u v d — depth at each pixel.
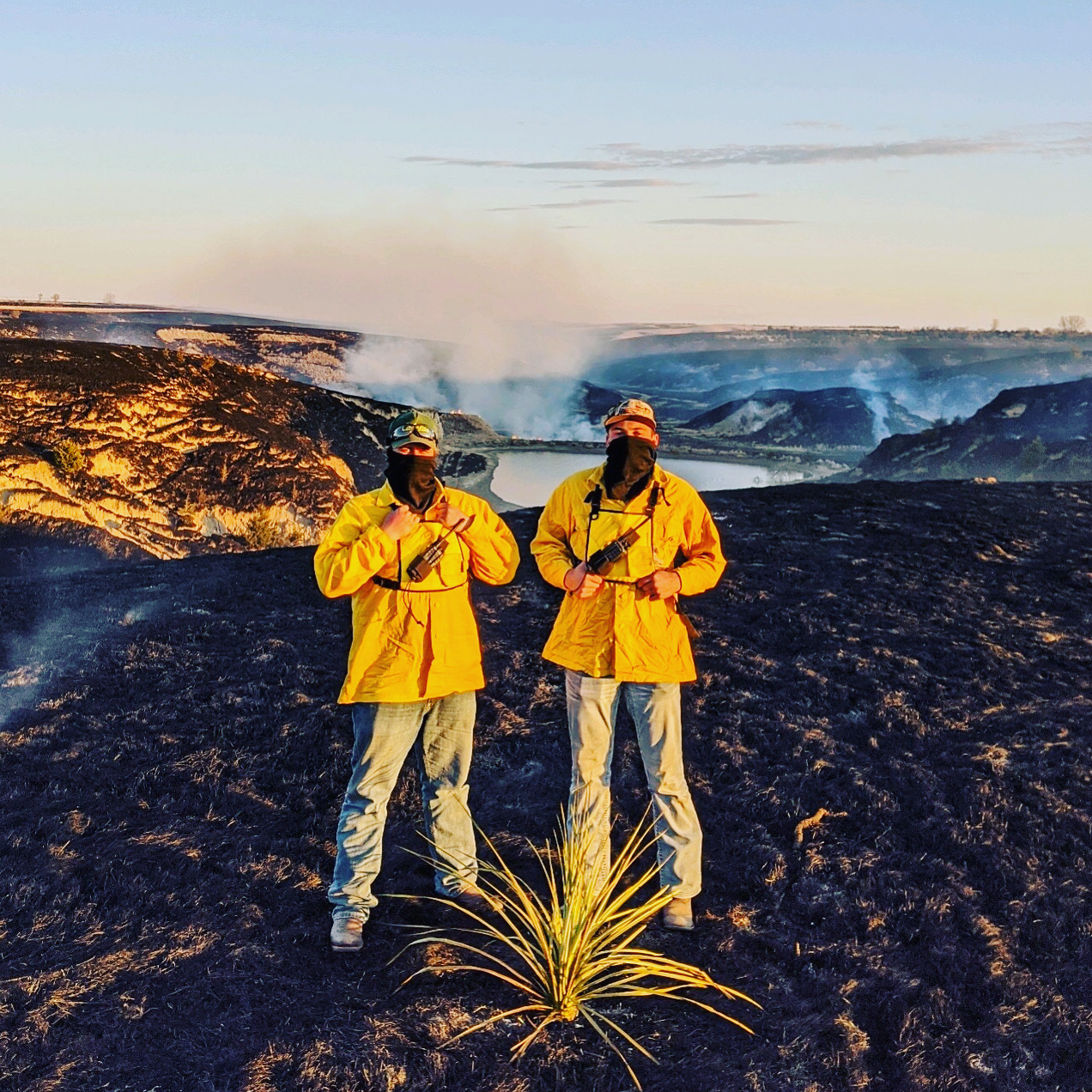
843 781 5.25
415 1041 3.23
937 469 109.69
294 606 9.20
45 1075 3.03
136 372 64.81
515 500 95.62
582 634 4.02
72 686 6.92
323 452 70.69
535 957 3.58
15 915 3.95
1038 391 118.62
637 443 3.93
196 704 6.50
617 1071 3.12
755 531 12.06
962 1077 3.13
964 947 3.83
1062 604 8.96
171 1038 3.21
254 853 4.50
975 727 6.05
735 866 4.49
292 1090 3.00
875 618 8.38
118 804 5.04
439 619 3.95
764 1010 3.46
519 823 4.95
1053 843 4.61
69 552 44.41
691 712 6.27
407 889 4.25
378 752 3.97
